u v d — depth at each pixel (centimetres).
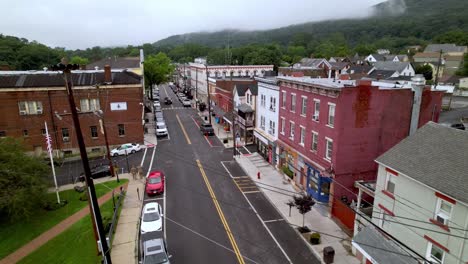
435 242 1374
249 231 2106
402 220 1570
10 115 3659
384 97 2116
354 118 2103
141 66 6625
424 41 15325
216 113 5694
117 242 1991
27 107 3706
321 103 2319
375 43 16525
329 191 2295
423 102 2216
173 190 2791
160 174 2897
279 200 2550
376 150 2198
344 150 2141
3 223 2266
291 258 1817
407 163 1563
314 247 1898
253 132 4066
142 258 1717
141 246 1820
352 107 2081
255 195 2672
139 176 3103
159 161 3609
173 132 4984
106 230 2114
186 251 1889
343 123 2092
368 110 2114
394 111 2156
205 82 7806
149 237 1869
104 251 1434
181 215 2331
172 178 3081
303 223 2075
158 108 6644
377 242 1625
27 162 2358
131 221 2264
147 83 7788
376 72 8319
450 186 1305
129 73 4541
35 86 3681
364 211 1948
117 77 4184
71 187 2930
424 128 1712
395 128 2192
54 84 3766
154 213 2136
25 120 3722
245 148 4044
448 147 1502
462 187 1268
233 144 4028
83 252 1898
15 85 3647
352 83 2422
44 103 3756
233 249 1906
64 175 3269
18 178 2236
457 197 1241
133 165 3469
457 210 1270
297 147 2784
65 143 3944
